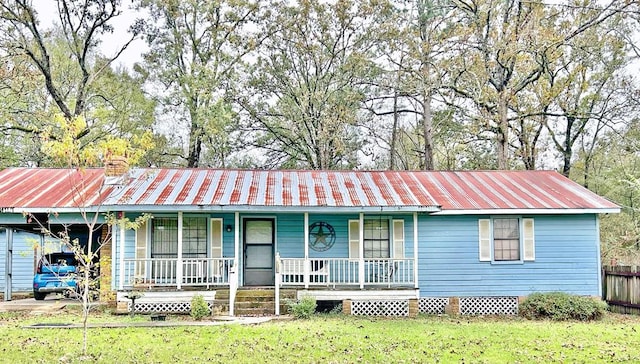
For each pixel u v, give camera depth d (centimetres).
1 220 1786
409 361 1021
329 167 3180
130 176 1873
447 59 2911
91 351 1059
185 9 3142
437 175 2117
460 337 1257
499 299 1844
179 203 1653
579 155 3425
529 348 1147
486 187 2006
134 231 1762
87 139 2741
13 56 2662
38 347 1084
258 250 1847
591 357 1071
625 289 1853
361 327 1382
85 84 2828
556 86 2911
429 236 1859
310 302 1552
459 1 2908
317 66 3159
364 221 1867
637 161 3219
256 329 1299
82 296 1107
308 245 1827
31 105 3089
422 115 3341
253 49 3164
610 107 3022
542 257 1869
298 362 1002
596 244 1884
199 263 1698
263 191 1819
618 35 2795
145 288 1633
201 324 1366
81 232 2148
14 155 3064
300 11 3097
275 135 3306
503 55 2716
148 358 1014
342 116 3080
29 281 2144
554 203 1862
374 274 1789
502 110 2864
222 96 3134
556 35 2617
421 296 1834
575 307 1670
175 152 3328
